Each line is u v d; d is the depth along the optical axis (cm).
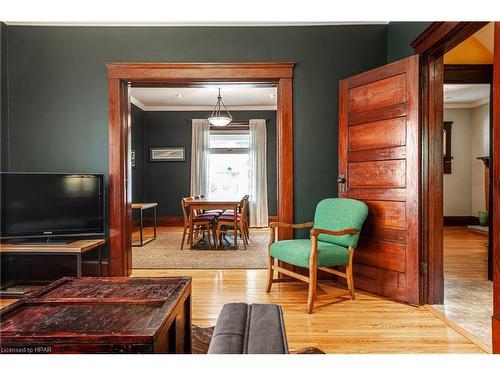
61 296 150
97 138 335
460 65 346
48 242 311
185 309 166
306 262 257
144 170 758
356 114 308
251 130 752
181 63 333
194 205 492
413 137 264
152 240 565
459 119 736
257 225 744
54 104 336
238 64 334
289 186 338
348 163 315
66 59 336
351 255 276
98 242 315
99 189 324
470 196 736
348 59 339
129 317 127
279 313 102
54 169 336
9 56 335
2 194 300
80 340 110
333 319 241
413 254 264
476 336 212
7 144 336
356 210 276
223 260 418
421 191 266
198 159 755
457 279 335
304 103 339
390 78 281
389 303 272
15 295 290
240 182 780
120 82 335
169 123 762
